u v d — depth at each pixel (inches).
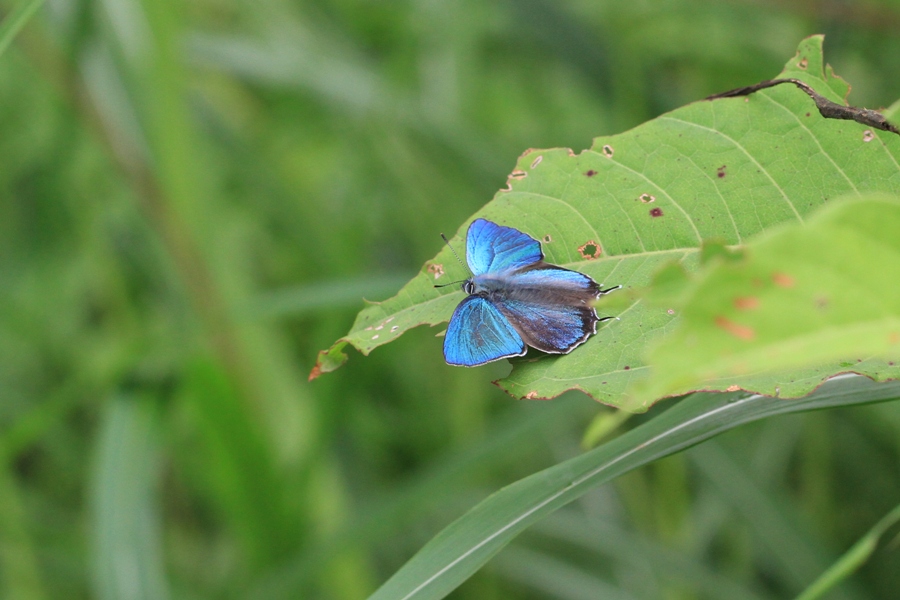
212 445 35.2
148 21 35.4
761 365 19.1
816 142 30.0
